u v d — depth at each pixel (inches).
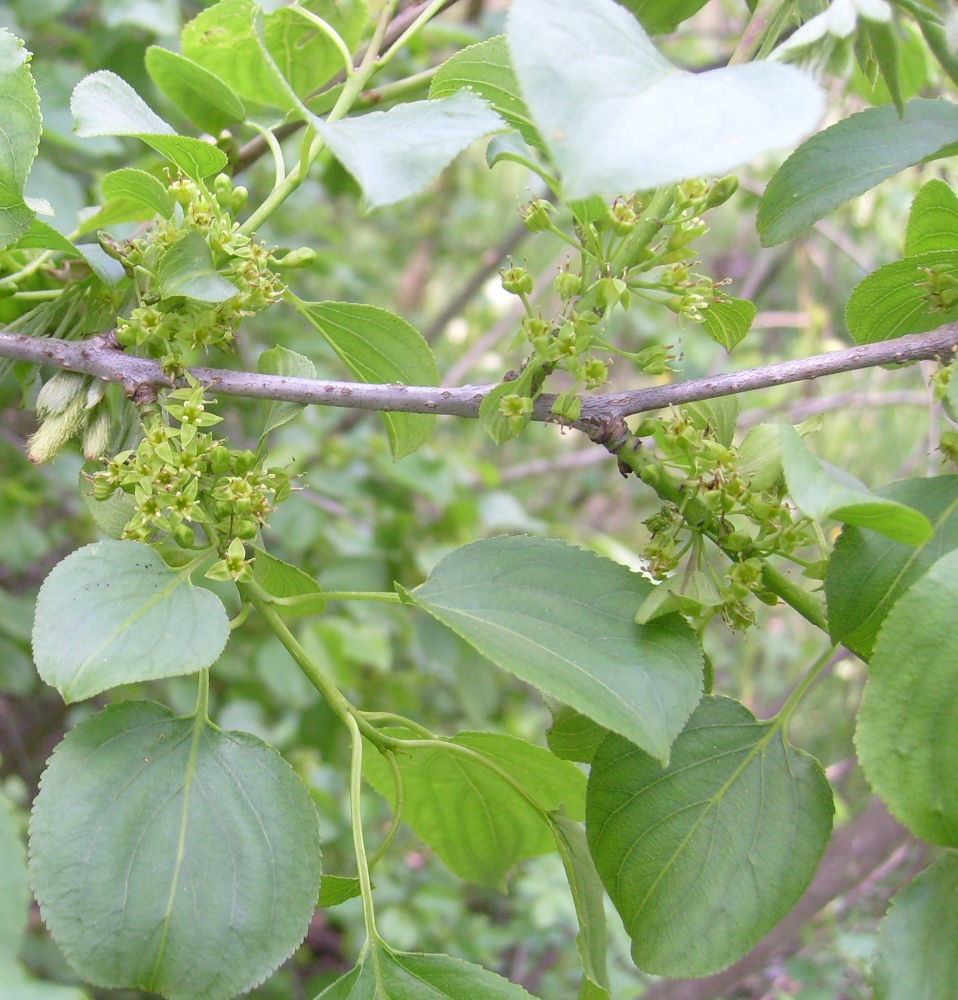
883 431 24.6
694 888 8.9
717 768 9.1
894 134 10.2
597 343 9.3
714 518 9.3
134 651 8.4
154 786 8.7
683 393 9.3
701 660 8.8
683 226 9.1
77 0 21.2
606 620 9.0
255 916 8.6
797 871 8.9
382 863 29.2
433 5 11.0
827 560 9.2
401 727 10.4
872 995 8.7
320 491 25.0
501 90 10.1
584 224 9.2
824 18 8.3
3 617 21.1
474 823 11.3
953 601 8.2
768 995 21.7
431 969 8.9
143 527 9.3
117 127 9.8
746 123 7.1
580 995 9.5
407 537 25.2
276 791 8.9
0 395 15.8
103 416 9.9
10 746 25.7
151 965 8.4
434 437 33.1
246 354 21.6
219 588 21.0
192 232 9.4
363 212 7.9
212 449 9.4
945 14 11.7
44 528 25.7
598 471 41.8
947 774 8.1
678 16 12.0
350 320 10.7
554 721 9.7
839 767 23.5
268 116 13.5
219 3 11.6
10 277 11.2
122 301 10.6
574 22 7.3
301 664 9.5
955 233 10.4
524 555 9.3
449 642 23.4
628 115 7.1
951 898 8.8
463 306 30.6
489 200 44.2
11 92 9.5
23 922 7.7
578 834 10.1
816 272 31.2
